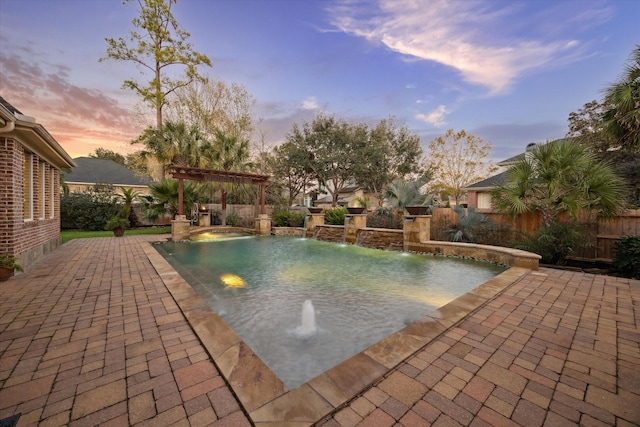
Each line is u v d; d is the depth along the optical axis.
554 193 6.04
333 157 21.61
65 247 8.15
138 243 9.12
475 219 7.71
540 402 1.71
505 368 2.07
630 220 5.77
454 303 3.39
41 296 3.74
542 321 2.92
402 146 22.70
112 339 2.53
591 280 4.53
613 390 1.83
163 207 13.51
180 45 17.50
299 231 13.46
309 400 1.70
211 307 3.48
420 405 1.68
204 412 1.62
